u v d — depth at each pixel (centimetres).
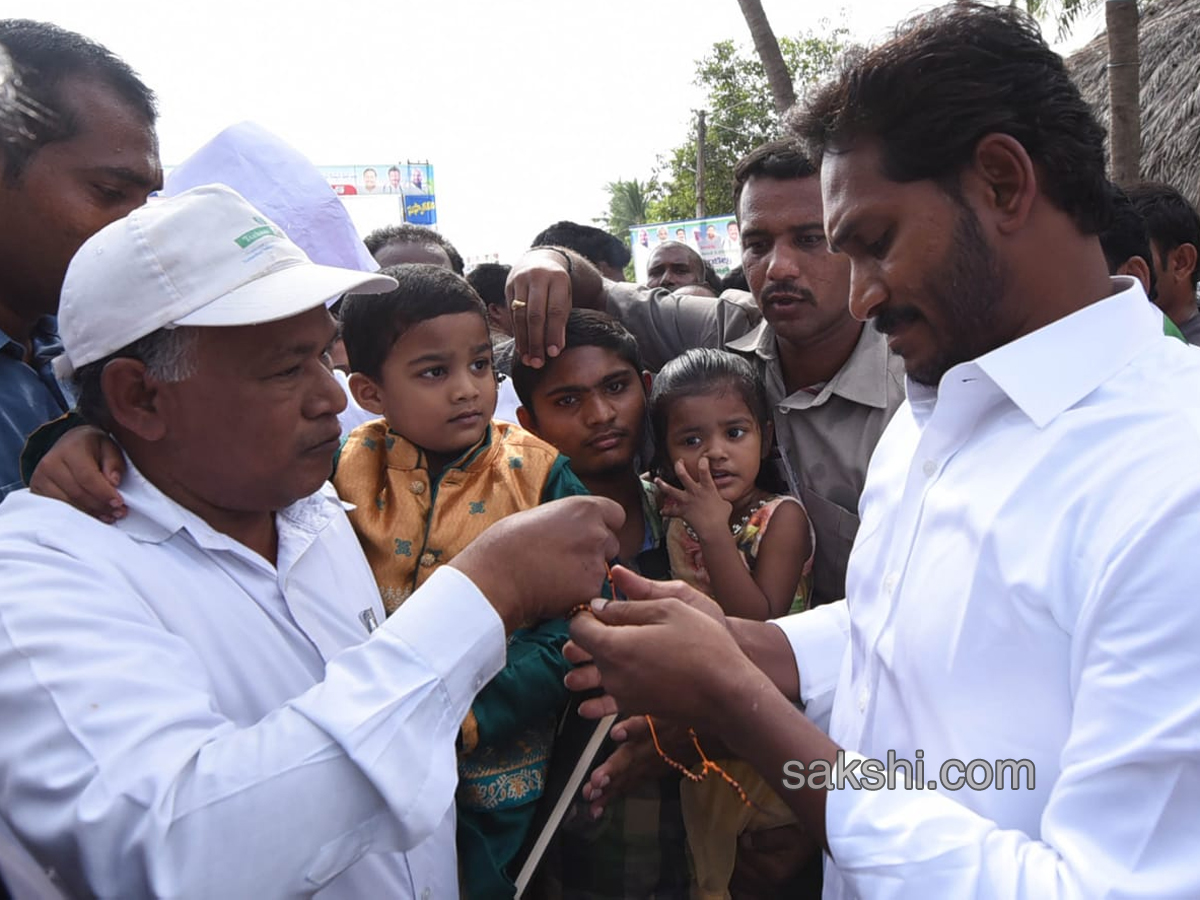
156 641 113
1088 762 97
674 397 213
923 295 119
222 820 99
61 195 179
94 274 124
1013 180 111
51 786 100
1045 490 110
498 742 158
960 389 125
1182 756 90
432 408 179
